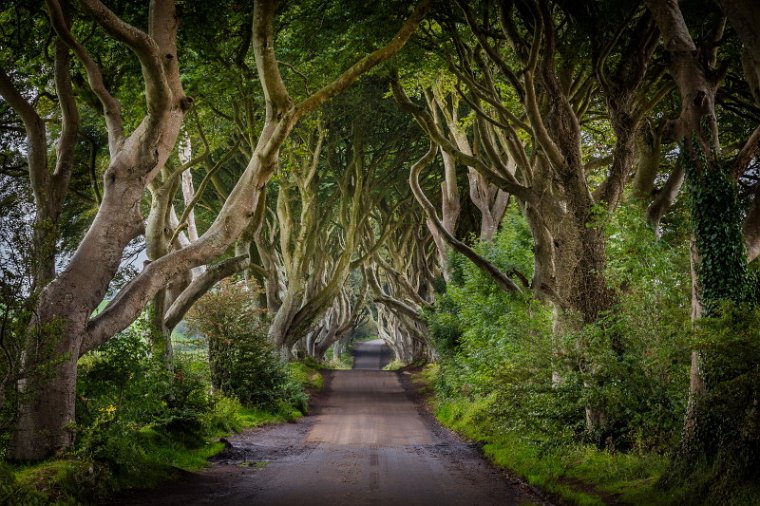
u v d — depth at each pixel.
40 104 20.05
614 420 13.85
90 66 13.21
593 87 19.91
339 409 30.34
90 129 23.45
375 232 53.28
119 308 12.45
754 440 8.80
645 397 12.91
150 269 12.97
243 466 14.80
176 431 15.99
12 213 9.45
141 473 11.97
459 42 18.75
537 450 13.82
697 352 10.32
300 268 36.22
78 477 10.25
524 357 14.88
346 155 35.94
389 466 14.90
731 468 8.94
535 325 17.30
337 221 45.12
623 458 12.55
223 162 21.00
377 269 54.41
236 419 22.20
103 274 12.15
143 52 11.84
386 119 33.41
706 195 10.80
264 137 14.13
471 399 21.03
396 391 38.91
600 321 14.38
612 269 15.77
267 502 10.78
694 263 11.13
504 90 23.28
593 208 15.61
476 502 10.88
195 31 16.58
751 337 8.66
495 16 19.31
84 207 24.75
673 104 20.39
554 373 15.84
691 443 9.89
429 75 22.98
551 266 19.00
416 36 18.69
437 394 29.88
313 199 36.16
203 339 25.23
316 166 34.19
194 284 18.89
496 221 29.23
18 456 11.12
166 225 21.00
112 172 12.59
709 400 9.59
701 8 15.97
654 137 18.27
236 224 13.76
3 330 9.11
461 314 25.17
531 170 19.25
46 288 11.55
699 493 9.19
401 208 40.91
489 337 22.48
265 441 19.61
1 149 17.09
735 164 11.23
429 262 47.03
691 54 11.52
